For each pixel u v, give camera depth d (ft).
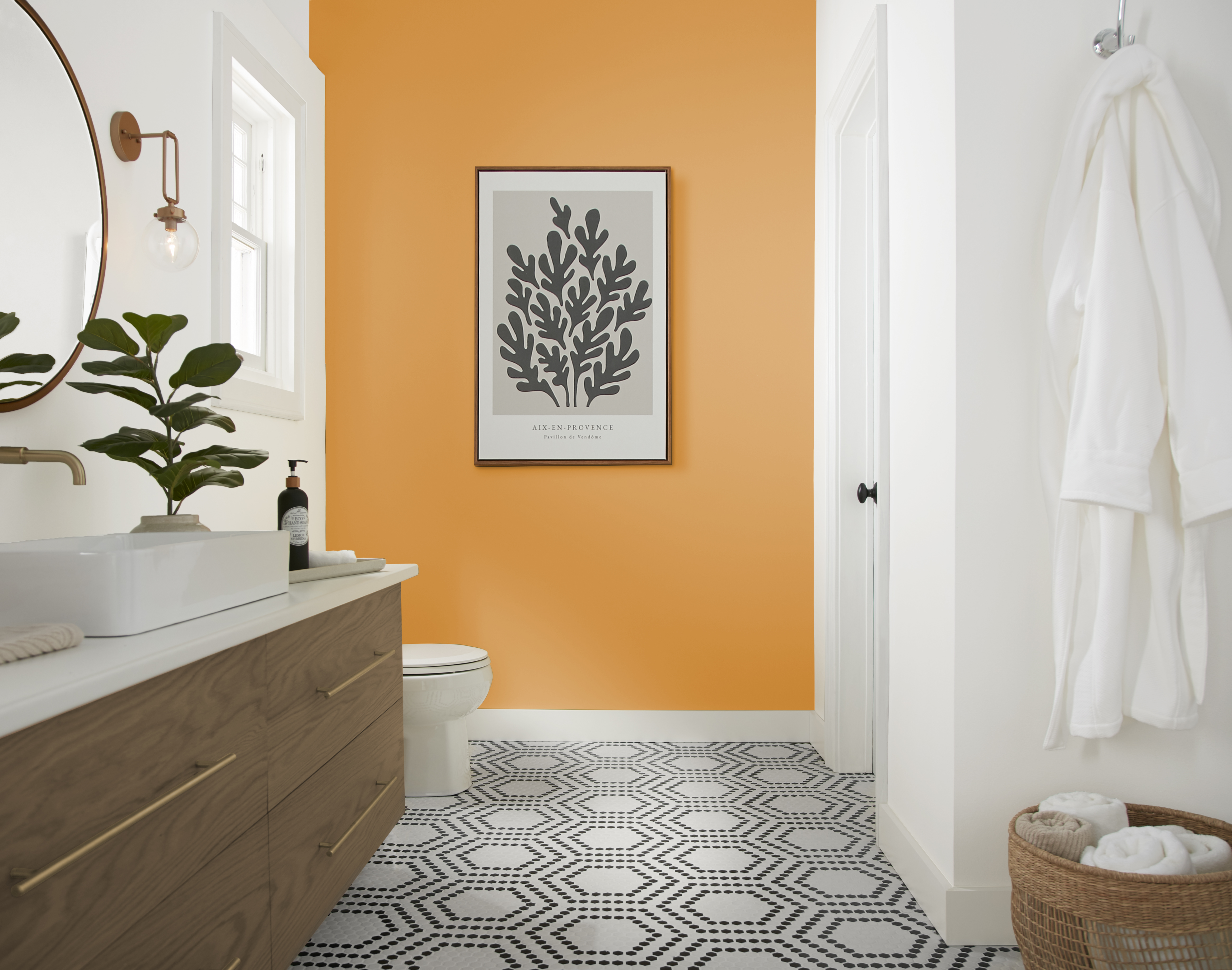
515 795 8.04
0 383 4.74
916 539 6.11
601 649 9.71
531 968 5.10
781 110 9.64
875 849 6.84
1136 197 5.00
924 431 5.94
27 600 3.40
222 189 7.27
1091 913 4.28
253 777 4.08
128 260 6.02
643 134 9.68
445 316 9.73
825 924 5.62
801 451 9.65
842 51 8.37
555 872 6.40
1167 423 4.93
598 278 9.64
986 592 5.35
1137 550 5.01
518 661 9.73
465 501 9.72
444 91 9.73
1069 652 5.07
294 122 8.91
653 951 5.29
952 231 5.41
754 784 8.36
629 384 9.64
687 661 9.69
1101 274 4.85
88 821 2.86
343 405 9.74
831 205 8.83
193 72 6.93
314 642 4.87
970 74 5.33
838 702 8.71
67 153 5.27
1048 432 5.22
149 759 3.21
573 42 9.69
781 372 9.65
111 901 2.98
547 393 9.66
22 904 2.55
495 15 9.73
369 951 5.29
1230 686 5.27
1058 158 5.32
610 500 9.69
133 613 3.42
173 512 5.20
